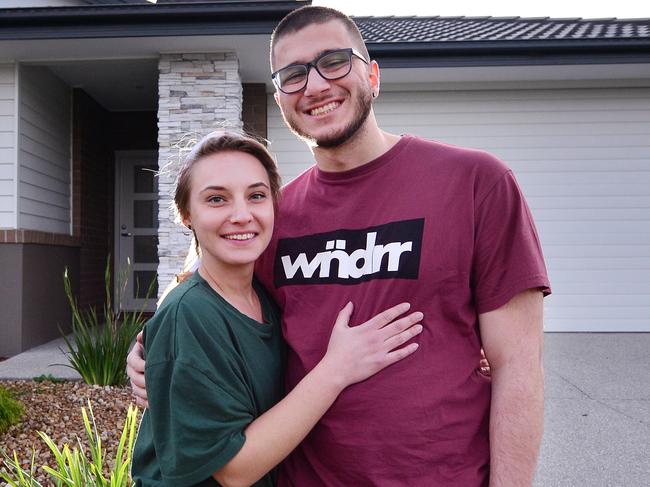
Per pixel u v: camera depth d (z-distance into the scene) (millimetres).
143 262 9180
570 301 7609
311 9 1435
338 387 1229
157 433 1171
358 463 1239
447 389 1244
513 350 1259
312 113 1423
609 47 6570
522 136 7617
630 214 7605
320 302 1366
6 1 7652
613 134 7602
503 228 1272
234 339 1244
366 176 1401
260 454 1157
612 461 3189
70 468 2410
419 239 1297
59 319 7156
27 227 6590
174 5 5473
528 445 1218
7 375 4957
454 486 1211
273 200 1406
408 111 7629
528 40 6551
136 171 9258
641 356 6016
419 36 7867
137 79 7457
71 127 7871
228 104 6156
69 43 5898
